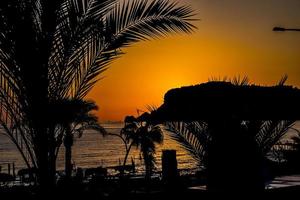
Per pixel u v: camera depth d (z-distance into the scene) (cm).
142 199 1136
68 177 1656
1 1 477
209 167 673
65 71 519
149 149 2770
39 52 493
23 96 506
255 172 663
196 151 673
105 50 532
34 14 494
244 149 652
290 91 705
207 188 688
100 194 1457
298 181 979
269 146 670
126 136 2823
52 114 509
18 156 9056
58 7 493
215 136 653
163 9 541
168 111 669
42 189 521
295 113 682
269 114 670
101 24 520
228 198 659
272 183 965
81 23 504
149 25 540
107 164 6631
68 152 2020
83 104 567
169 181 971
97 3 508
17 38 484
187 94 663
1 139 17188
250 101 652
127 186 1766
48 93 513
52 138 523
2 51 488
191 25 551
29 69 495
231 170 658
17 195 1274
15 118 522
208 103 649
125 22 536
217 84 655
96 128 2477
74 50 514
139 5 536
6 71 497
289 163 1055
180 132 667
